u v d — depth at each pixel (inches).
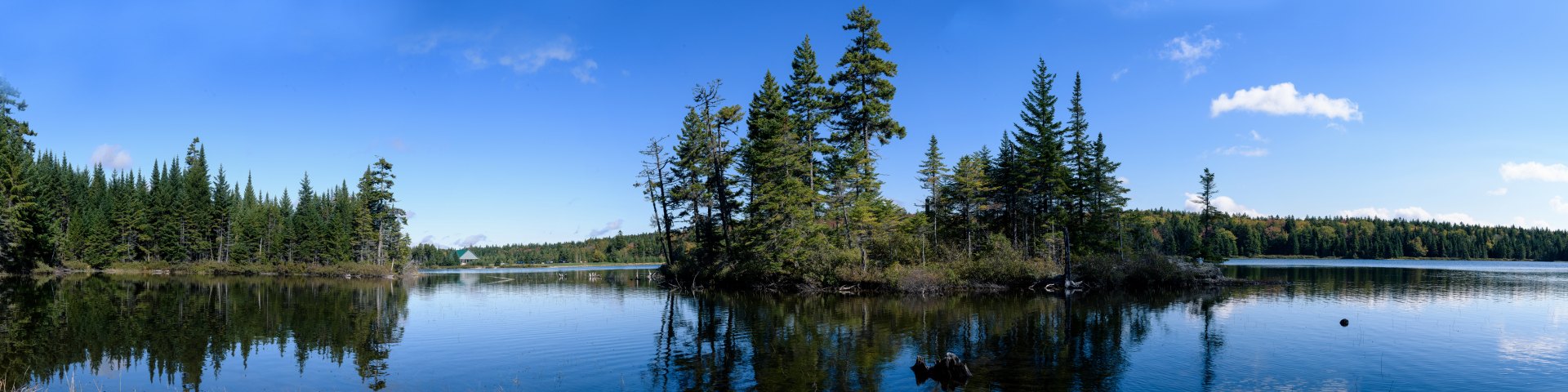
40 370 647.1
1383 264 4372.5
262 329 930.7
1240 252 5580.7
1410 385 587.2
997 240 1942.7
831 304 1318.9
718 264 1852.9
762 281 1743.4
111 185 3663.9
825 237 1758.1
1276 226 6146.7
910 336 854.5
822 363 677.3
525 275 3065.9
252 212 3604.8
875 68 1769.2
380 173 2957.7
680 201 2112.5
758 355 723.4
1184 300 1369.3
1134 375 619.5
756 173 1844.2
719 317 1083.9
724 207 1891.0
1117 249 2167.8
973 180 2118.6
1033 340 820.6
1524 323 964.0
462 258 6023.6
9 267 2514.8
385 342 812.0
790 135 1761.8
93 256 2999.5
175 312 1162.6
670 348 769.6
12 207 2199.8
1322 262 4722.0
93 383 594.6
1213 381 598.9
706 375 623.8
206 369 653.3
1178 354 718.5
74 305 1288.1
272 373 635.5
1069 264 1585.9
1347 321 930.7
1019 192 2108.8
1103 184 2153.1
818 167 1969.7
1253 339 820.6
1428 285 1856.5
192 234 3324.3
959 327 935.0
